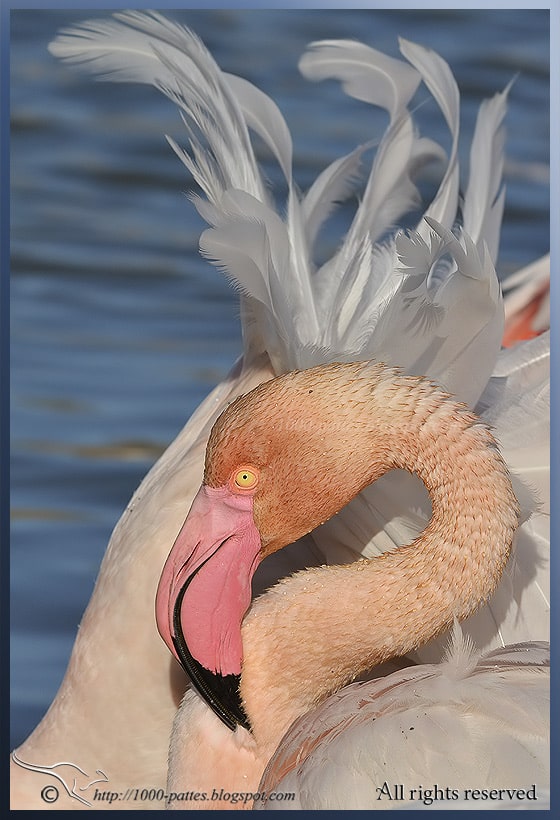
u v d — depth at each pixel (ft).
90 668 19.44
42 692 24.03
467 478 15.93
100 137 45.70
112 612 19.26
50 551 28.40
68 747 19.60
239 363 19.86
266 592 16.97
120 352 36.58
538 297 28.50
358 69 19.60
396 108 19.43
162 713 19.21
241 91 19.34
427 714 15.61
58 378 35.22
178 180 44.88
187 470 18.90
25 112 46.34
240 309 18.58
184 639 16.29
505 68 49.78
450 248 16.56
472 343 17.38
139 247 41.81
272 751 16.37
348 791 15.38
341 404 16.15
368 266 18.24
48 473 31.17
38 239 42.01
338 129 46.21
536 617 17.80
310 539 18.71
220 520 16.46
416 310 16.89
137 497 20.02
